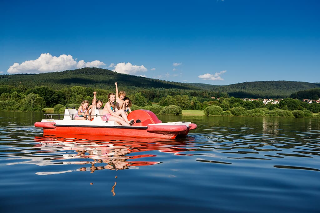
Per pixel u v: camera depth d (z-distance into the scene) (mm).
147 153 6418
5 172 4582
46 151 6539
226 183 4180
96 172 4586
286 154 6750
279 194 3709
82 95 80375
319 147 7996
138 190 3748
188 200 3432
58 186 3861
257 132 12727
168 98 74750
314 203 3389
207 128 14836
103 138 8875
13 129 12039
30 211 3023
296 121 26547
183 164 5375
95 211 3039
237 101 72562
